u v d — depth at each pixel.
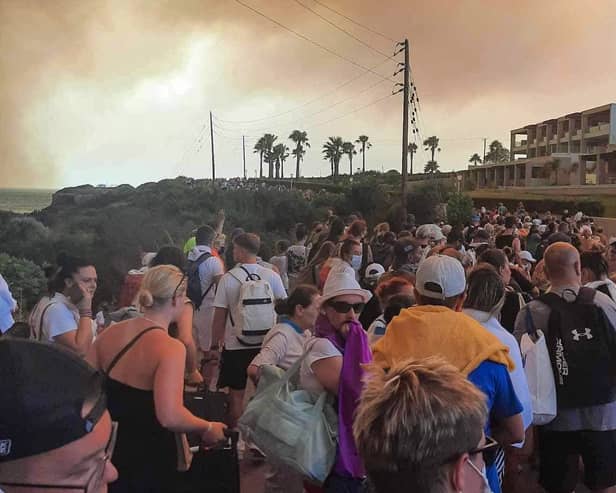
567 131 83.19
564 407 3.77
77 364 1.27
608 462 3.78
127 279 5.14
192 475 2.88
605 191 57.19
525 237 15.80
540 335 3.78
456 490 1.61
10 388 1.14
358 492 2.97
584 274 5.01
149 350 2.80
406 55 33.75
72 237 9.05
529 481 4.68
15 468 1.16
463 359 2.63
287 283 10.20
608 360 3.72
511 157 100.38
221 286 5.58
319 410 3.06
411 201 36.81
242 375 5.37
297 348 4.45
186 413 2.79
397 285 4.86
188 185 30.30
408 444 1.56
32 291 5.79
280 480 4.00
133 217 13.76
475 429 1.63
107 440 1.31
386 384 1.69
